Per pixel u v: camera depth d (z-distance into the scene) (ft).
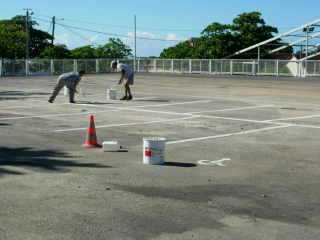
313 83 139.03
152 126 49.90
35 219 21.50
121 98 80.33
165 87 115.55
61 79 71.41
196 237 19.72
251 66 204.64
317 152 37.35
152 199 24.67
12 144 39.27
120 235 19.77
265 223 21.44
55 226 20.67
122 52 306.96
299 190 26.68
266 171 31.01
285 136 44.52
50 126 49.06
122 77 77.77
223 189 26.68
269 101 80.02
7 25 295.07
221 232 20.30
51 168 31.01
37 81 141.38
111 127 48.80
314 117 58.49
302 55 252.42
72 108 65.51
